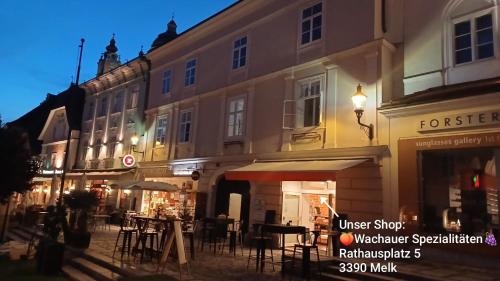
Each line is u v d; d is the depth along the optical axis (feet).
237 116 54.85
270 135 48.65
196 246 44.65
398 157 35.32
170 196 64.85
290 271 30.55
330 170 34.94
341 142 40.45
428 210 33.14
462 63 33.94
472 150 31.40
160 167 67.56
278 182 46.21
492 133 29.76
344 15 42.96
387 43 38.86
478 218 30.42
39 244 36.40
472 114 30.99
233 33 58.29
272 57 50.90
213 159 56.34
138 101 79.30
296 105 46.34
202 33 64.64
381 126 37.22
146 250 37.88
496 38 32.19
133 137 73.36
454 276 26.32
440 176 32.94
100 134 91.15
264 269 32.58
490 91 29.55
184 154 62.80
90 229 58.80
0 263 37.55
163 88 72.64
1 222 49.37
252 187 49.32
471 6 34.14
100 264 34.91
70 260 37.50
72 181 95.71
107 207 75.66
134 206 71.92
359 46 40.22
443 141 32.37
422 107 33.83
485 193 30.35
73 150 98.94
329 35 44.16
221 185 55.01
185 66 67.82
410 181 34.09
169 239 31.37
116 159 82.33
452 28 35.22
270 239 34.30
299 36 47.85
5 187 40.98
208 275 29.99
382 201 35.81
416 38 37.52
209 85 61.00
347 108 40.55
